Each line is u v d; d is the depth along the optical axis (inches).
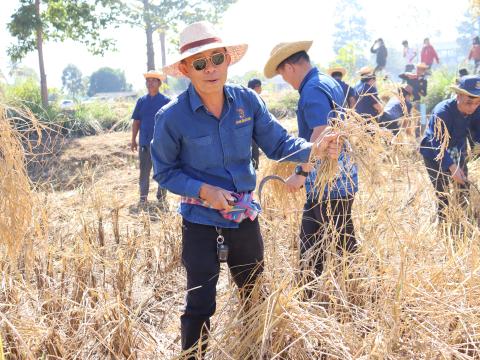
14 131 112.1
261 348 111.7
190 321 127.0
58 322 138.8
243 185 127.9
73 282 156.0
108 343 129.3
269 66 164.4
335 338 120.6
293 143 130.0
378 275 142.5
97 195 224.7
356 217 164.4
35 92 627.2
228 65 124.2
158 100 312.8
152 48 876.6
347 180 151.7
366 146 125.4
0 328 127.0
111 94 2231.8
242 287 134.0
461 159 201.5
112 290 159.6
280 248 163.2
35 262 152.8
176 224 199.6
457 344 120.3
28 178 114.9
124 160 446.6
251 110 127.6
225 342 125.0
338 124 126.9
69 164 440.5
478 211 184.9
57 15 684.7
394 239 149.3
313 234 156.6
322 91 154.9
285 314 122.1
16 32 639.8
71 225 199.8
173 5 885.2
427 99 588.7
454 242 164.4
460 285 132.9
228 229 127.3
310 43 161.2
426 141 193.8
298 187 133.8
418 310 125.0
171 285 177.6
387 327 123.0
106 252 184.1
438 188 192.4
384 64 700.7
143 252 190.5
